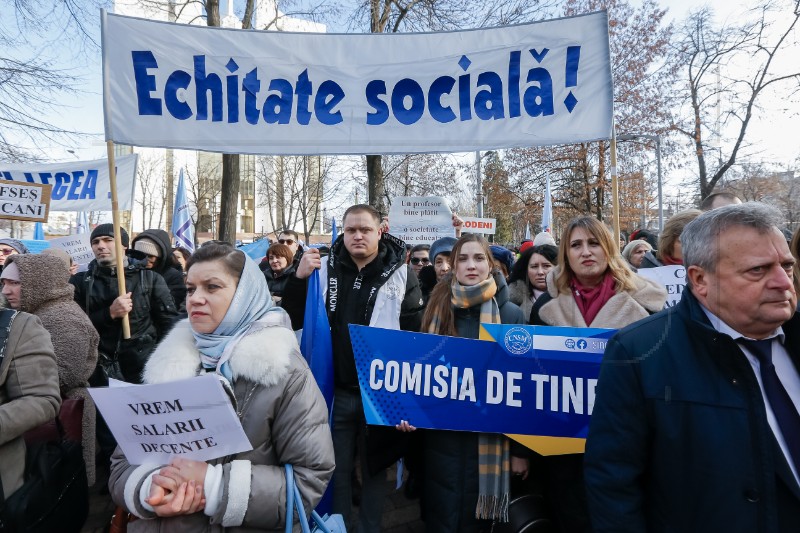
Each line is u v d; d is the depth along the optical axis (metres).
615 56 15.76
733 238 1.20
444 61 2.99
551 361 2.09
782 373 1.25
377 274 2.67
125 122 2.95
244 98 3.00
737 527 1.19
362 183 18.52
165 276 4.63
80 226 9.86
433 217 6.77
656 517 1.34
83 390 2.56
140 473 1.32
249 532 1.33
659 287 2.23
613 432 1.39
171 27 2.95
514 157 18.48
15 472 1.78
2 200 4.07
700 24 13.74
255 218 41.03
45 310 2.47
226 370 1.41
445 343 2.20
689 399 1.27
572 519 2.04
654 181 17.17
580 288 2.29
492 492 2.09
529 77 2.93
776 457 1.19
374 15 11.32
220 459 1.37
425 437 2.26
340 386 2.55
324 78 3.02
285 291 2.59
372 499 2.47
